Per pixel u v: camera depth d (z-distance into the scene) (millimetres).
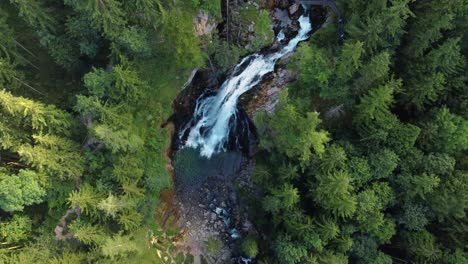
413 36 37312
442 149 38531
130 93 39250
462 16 35969
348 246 37562
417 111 40250
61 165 36875
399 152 38719
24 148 33562
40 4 35969
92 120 39125
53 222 40469
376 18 35219
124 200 37938
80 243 39312
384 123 38094
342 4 44656
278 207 39656
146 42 38469
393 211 40500
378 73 34875
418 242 38531
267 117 40969
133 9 36531
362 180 38312
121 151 40312
